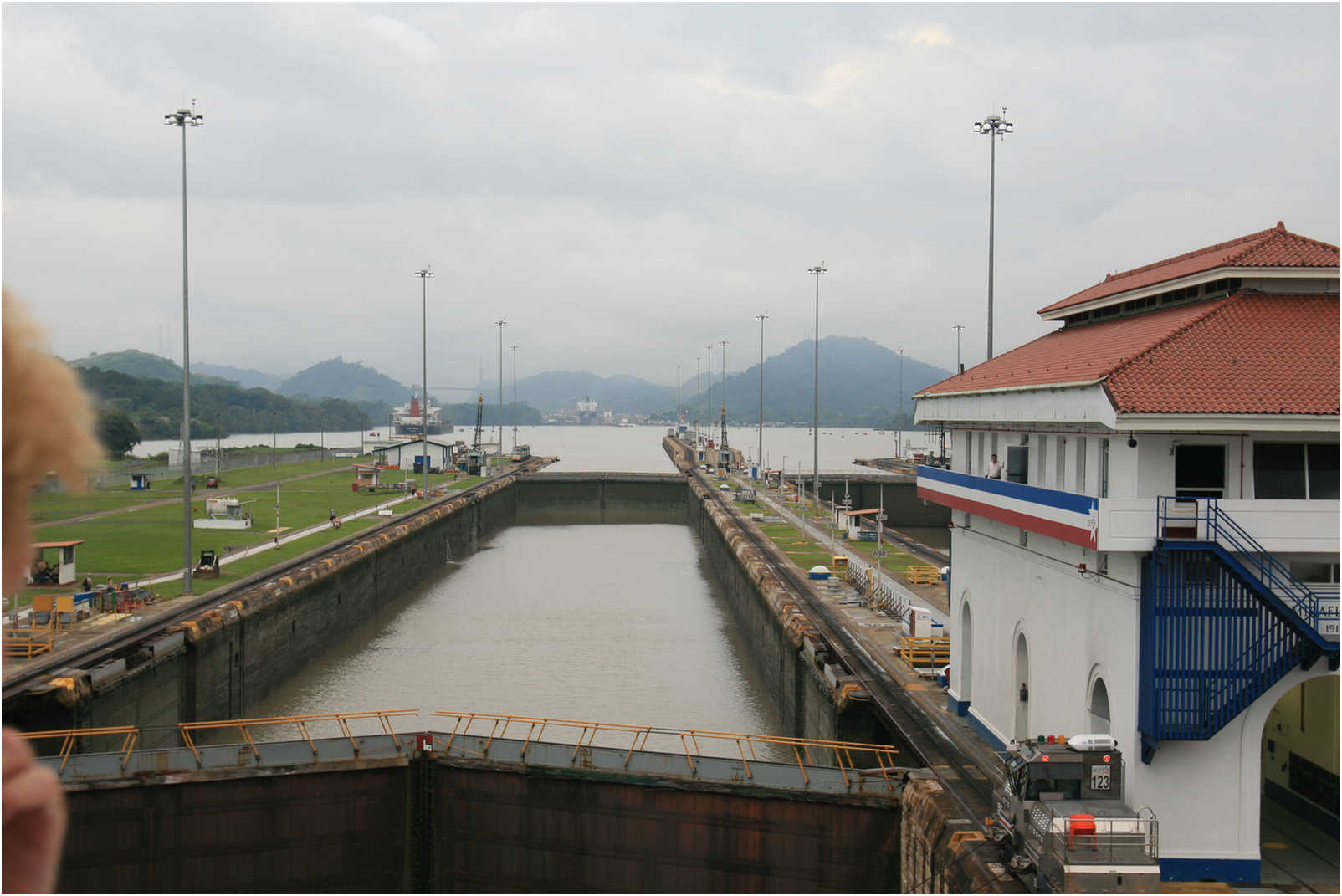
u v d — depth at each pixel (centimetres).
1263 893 2372
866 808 3055
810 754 4391
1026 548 3148
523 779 3366
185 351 5862
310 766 3397
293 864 3384
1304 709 2970
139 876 3306
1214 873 2428
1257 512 2381
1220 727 2381
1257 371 2484
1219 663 2395
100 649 4497
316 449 19712
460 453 18962
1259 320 2656
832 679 3978
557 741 4594
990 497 3284
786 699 4962
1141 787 2434
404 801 3459
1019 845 2367
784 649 5103
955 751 3300
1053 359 3253
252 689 5338
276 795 3372
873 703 3788
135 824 3312
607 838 3275
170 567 6594
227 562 6838
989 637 3481
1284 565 2461
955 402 3766
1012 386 3134
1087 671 2709
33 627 4881
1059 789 2422
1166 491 2459
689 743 4684
